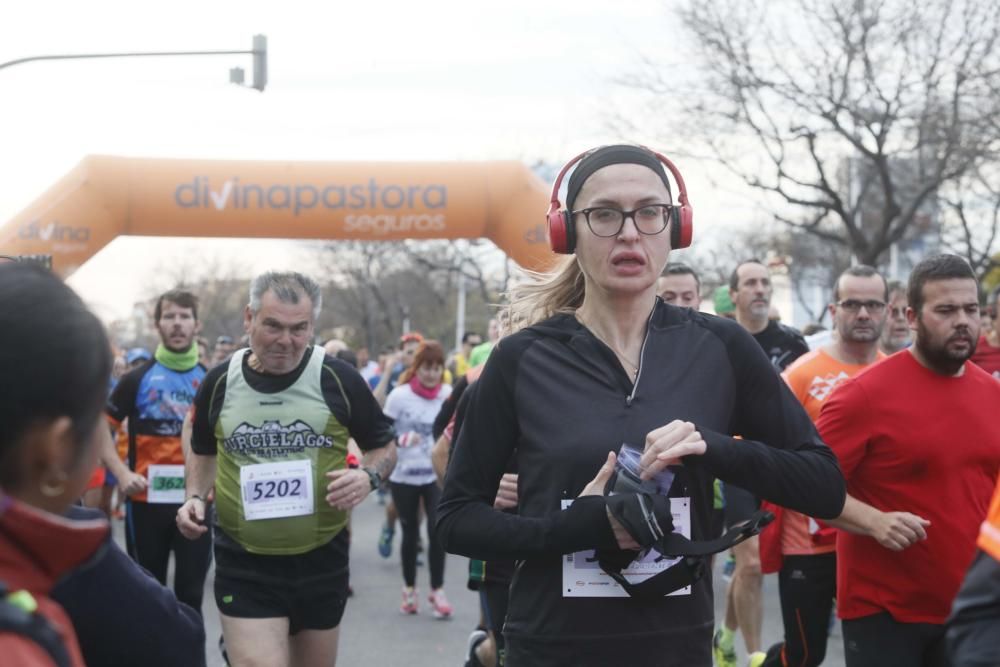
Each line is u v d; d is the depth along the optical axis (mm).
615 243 2514
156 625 1777
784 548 4867
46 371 1189
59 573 1256
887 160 19250
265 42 14906
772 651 4996
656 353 2527
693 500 2471
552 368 2506
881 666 3678
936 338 3627
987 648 1757
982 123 17688
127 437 6680
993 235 20844
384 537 10227
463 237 11430
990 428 3670
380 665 6441
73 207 10531
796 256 29703
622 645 2406
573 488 2414
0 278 1222
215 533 4277
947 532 3615
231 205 10883
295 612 4176
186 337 6559
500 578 4453
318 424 4234
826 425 3758
